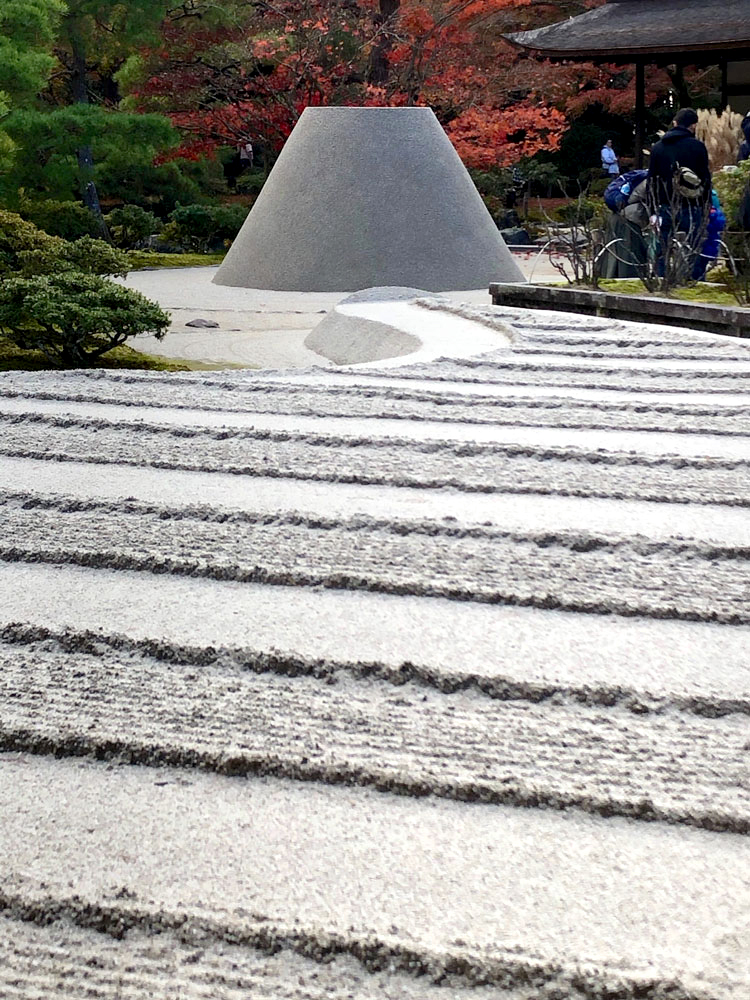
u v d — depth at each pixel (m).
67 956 1.46
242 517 3.05
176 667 2.20
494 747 1.91
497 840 1.68
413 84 21.83
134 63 22.55
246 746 1.91
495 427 4.19
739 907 1.52
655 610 2.45
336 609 2.47
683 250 9.27
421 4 22.08
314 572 2.63
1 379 5.02
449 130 21.33
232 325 10.65
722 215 10.49
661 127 25.30
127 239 20.55
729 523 3.05
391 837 1.69
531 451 3.76
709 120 17.00
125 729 1.96
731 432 4.10
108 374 5.12
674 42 20.00
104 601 2.50
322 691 2.11
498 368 5.43
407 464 3.61
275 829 1.71
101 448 3.80
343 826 1.71
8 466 3.59
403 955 1.44
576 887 1.57
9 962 1.45
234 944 1.48
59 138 18.14
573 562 2.74
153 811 1.75
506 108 23.33
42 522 3.01
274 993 1.41
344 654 2.22
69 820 1.72
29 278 10.14
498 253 13.99
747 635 2.35
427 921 1.50
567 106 25.16
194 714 2.02
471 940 1.46
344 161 13.56
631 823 1.73
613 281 9.90
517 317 7.20
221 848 1.66
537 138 23.09
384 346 7.20
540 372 5.35
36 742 1.93
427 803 1.78
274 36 22.23
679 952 1.43
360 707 2.05
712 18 20.58
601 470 3.57
